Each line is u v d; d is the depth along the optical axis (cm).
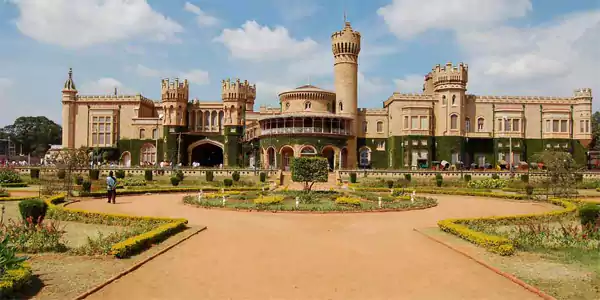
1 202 3291
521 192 4800
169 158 8519
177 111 8644
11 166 6444
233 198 3694
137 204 3397
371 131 8481
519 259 1574
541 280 1321
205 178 6078
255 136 8081
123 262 1510
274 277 1395
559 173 3962
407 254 1702
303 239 1988
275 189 4809
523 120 8212
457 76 7950
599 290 1225
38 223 1791
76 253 1598
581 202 3369
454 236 2009
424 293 1248
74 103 9044
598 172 6569
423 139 7900
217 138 8756
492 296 1217
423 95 8194
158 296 1207
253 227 2303
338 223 2467
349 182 5916
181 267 1491
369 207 3055
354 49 8162
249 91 9338
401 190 4238
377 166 8400
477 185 5475
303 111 8050
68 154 4750
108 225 2305
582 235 1831
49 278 1316
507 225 2380
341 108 8106
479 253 1669
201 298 1199
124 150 8925
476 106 8256
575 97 8288
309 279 1377
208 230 2200
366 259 1623
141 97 9125
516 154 8075
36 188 4612
